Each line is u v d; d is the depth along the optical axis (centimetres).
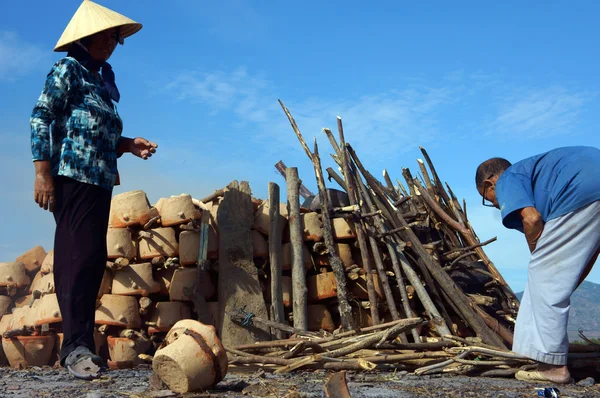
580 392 347
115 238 554
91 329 407
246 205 627
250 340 573
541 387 365
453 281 607
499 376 419
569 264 362
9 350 533
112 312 529
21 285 642
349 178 663
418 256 626
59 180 407
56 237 409
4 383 365
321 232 639
